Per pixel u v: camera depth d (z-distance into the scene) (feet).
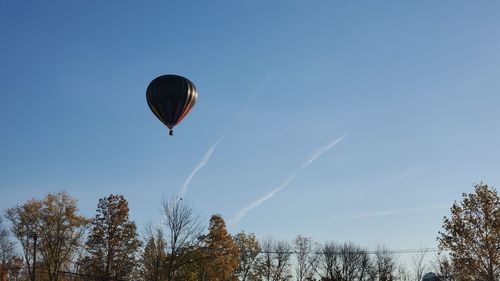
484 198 122.52
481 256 120.57
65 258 192.24
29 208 192.65
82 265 192.24
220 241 182.70
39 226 192.34
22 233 192.03
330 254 258.37
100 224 195.00
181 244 139.64
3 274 216.13
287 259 256.73
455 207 124.77
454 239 123.24
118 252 192.44
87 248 192.44
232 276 204.74
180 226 140.46
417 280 244.42
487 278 119.34
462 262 121.70
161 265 143.23
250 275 251.60
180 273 162.71
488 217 121.49
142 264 168.25
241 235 254.27
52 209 193.47
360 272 257.14
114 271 189.26
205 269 173.68
